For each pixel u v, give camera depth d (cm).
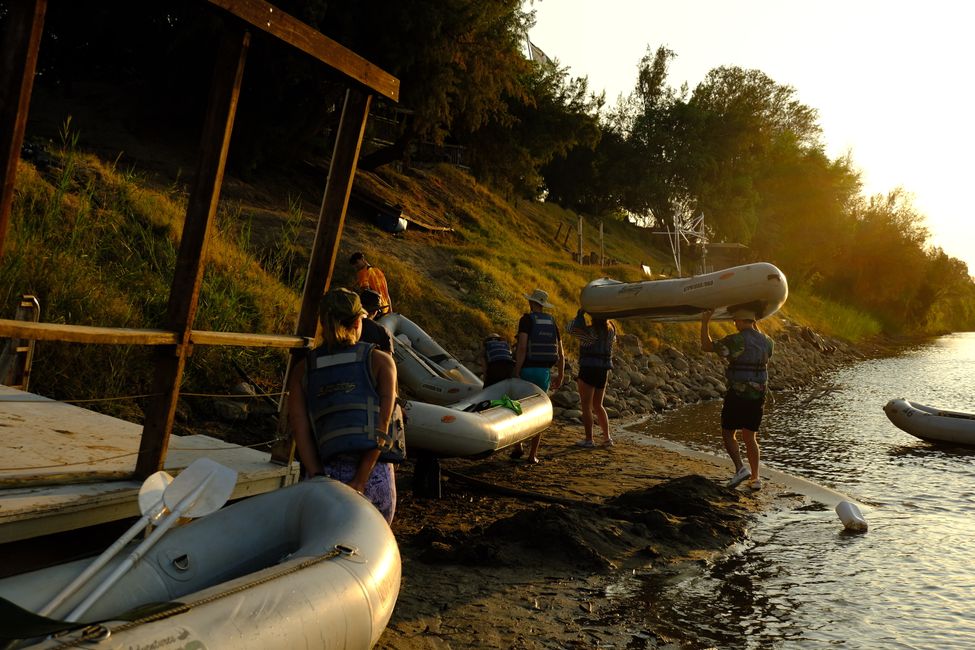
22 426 459
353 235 1811
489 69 2284
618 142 5612
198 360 812
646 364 1891
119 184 1120
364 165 2616
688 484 788
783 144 6531
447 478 793
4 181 262
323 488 344
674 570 567
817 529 700
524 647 420
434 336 1435
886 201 6838
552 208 4581
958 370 3169
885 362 3706
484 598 483
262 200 1914
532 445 915
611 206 5631
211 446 489
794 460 1092
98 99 2106
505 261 2094
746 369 842
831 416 1617
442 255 1906
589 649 425
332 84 1973
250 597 256
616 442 1118
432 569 526
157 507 294
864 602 521
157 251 1002
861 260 6719
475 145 2914
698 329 2333
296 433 378
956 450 1203
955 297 9756
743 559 604
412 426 682
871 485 932
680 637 450
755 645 445
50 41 1969
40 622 210
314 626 264
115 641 215
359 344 381
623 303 1098
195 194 373
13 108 261
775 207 6375
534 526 595
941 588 553
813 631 470
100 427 483
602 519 641
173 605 237
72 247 831
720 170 5712
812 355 3306
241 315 916
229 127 371
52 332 304
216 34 1747
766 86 6153
